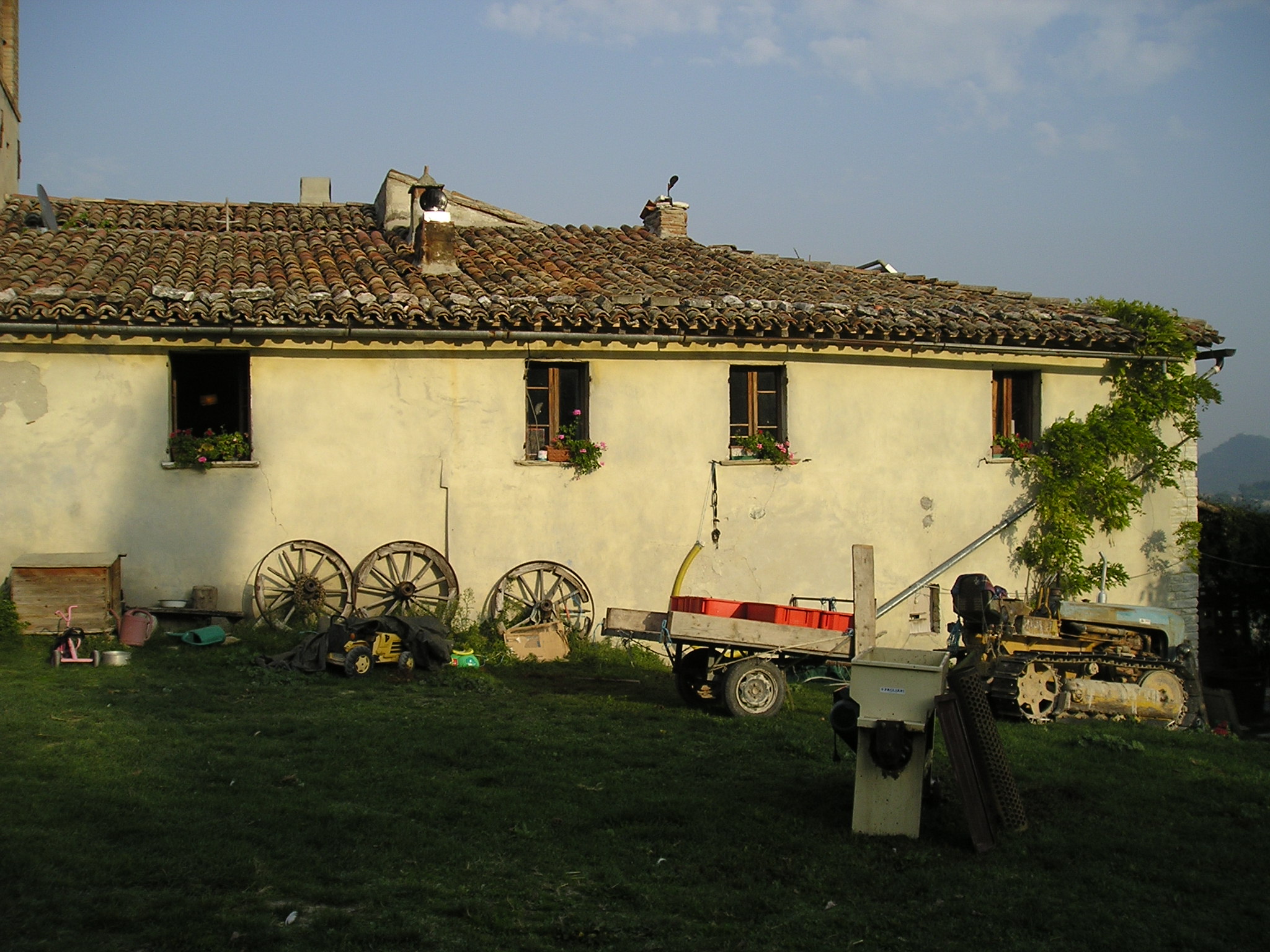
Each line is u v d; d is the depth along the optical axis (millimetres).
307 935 5109
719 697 10188
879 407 14844
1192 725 11219
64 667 10453
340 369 12789
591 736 8984
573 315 13023
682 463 13977
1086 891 6008
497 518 13266
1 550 11797
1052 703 10984
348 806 6891
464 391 13172
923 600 15062
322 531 12703
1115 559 16047
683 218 19266
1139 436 15672
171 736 8258
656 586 13859
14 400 11844
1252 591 18625
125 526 12141
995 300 16672
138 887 5559
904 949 5289
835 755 7922
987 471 15430
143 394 12211
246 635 11922
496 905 5590
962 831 6859
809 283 16062
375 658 11195
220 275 13234
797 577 14438
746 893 5875
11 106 17047
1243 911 5824
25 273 12750
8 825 6191
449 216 14359
